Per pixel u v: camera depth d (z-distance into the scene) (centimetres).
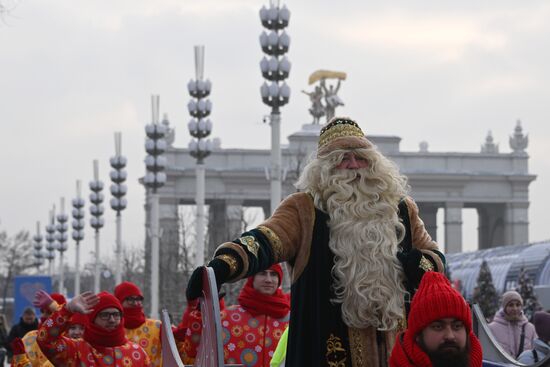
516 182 14412
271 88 3566
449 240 14262
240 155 13850
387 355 659
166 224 13075
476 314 827
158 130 5766
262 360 1205
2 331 3134
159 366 1427
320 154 698
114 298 1199
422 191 14275
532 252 6750
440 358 586
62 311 1153
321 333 665
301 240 675
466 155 14412
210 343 617
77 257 9719
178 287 7362
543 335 1384
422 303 589
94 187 8625
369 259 663
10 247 14825
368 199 677
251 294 1223
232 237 7894
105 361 1185
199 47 4684
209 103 4684
